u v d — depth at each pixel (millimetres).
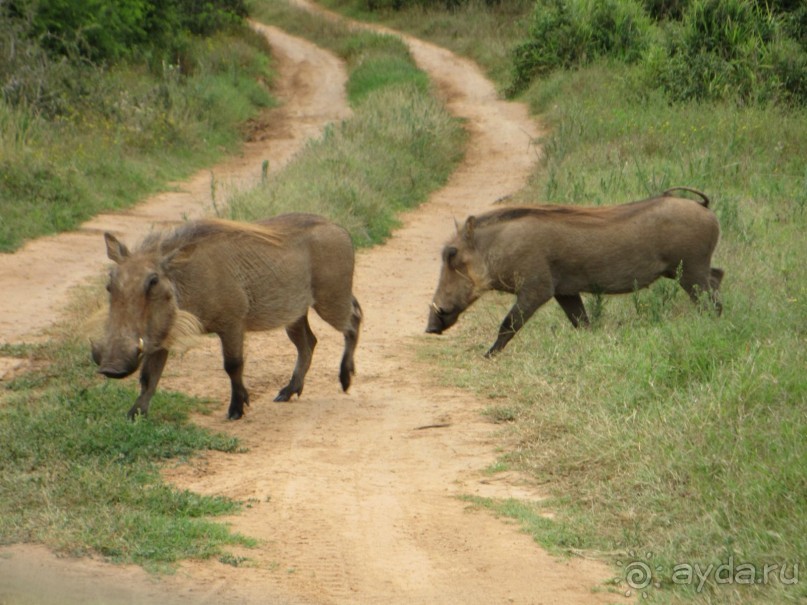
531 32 51375
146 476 11281
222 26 61406
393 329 19234
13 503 10234
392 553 9391
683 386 13008
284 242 14484
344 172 31375
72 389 14164
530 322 18312
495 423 13711
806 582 8133
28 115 33219
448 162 38906
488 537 9844
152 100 41688
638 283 16562
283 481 11453
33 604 7621
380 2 76625
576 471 11516
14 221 25047
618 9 49438
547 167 33031
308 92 55156
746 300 16156
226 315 13703
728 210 21406
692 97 38438
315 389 15703
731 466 10227
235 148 43000
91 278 21172
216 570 8781
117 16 46969
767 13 42469
